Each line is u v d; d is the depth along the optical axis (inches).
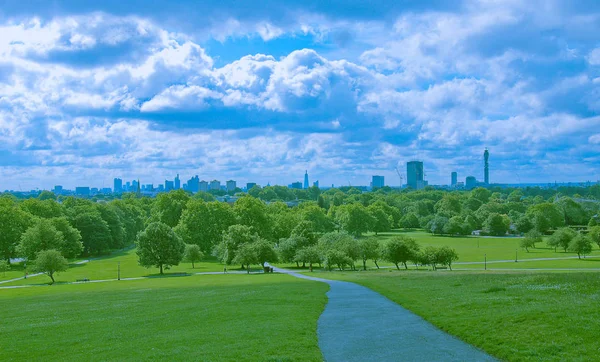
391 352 807.1
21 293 2438.5
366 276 2491.4
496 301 1145.4
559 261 4370.1
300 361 754.8
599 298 1071.6
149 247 3941.9
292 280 2503.7
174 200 6441.9
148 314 1293.1
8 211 4776.1
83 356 853.2
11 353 914.1
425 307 1194.6
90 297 1951.3
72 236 4803.2
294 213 7298.2
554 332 833.5
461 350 816.3
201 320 1133.7
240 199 5802.2
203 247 5329.7
